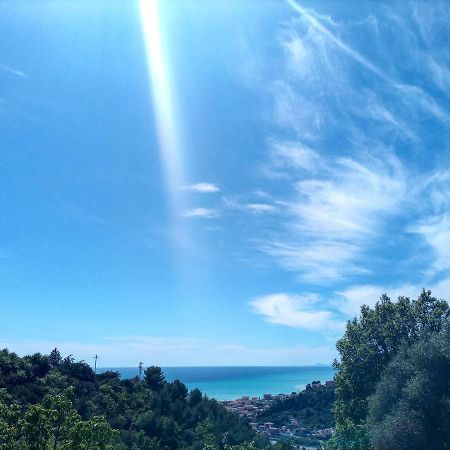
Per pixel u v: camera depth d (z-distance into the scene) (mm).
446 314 45969
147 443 55031
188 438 63938
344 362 48719
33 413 24062
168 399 72750
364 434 39469
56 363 71875
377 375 45219
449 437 31500
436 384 32750
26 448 23266
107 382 72125
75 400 53500
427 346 34562
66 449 23891
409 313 46375
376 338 47781
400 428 31812
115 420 58156
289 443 60500
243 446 55719
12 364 60031
